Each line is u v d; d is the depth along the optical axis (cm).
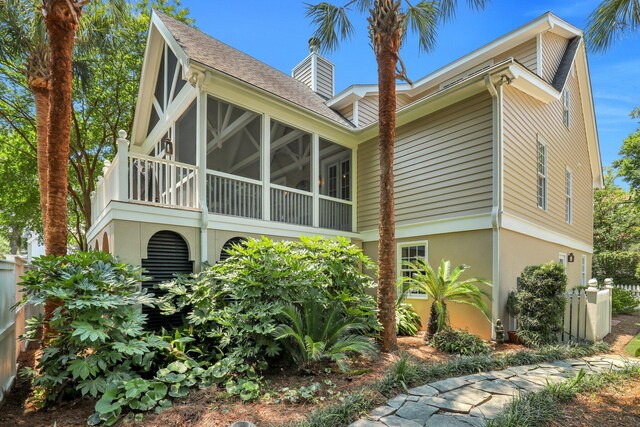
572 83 1008
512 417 269
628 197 1720
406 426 273
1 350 338
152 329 519
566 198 941
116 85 1230
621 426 278
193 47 677
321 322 464
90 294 341
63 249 440
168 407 309
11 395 355
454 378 389
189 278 541
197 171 588
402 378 364
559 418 287
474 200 621
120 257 484
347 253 556
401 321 640
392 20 530
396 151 780
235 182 640
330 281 507
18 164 1234
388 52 531
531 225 701
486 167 607
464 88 630
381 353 488
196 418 291
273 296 442
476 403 318
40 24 643
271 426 273
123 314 358
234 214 634
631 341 610
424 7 579
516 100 665
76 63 859
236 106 643
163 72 859
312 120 754
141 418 287
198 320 439
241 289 433
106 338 334
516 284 627
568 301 602
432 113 707
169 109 780
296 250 550
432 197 695
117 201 493
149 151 970
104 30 818
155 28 804
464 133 647
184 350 414
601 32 441
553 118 853
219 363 381
